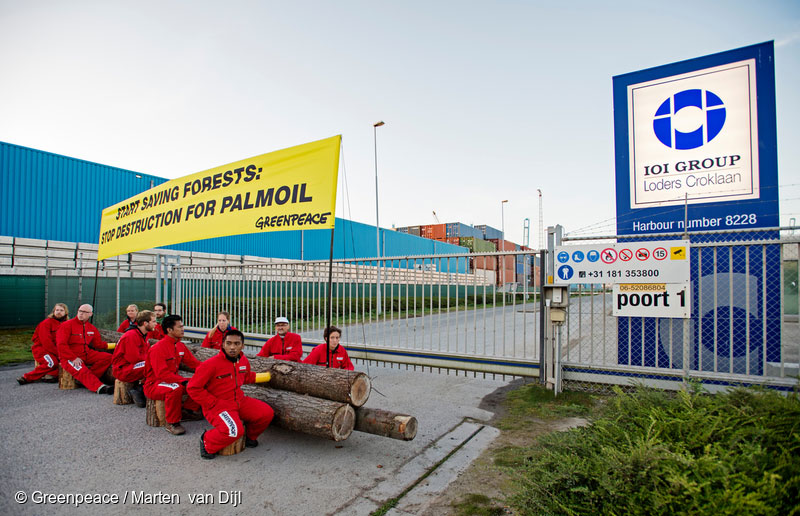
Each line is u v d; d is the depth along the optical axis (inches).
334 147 204.4
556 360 211.9
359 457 154.2
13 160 561.6
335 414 149.5
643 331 200.2
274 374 182.9
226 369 154.7
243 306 350.3
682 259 190.4
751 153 210.8
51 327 276.1
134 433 180.4
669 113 228.7
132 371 217.9
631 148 237.5
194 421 199.3
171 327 185.8
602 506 89.2
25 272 555.2
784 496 78.3
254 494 126.3
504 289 228.4
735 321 209.8
